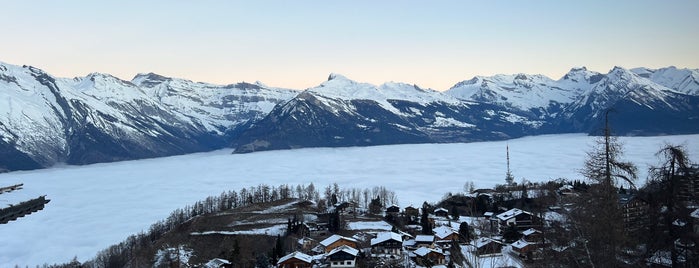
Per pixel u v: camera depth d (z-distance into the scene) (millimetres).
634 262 52688
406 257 133500
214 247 163000
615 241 48281
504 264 65000
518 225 145250
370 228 180375
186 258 155250
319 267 129625
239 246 148125
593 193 52750
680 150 52625
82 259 183500
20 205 33031
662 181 53219
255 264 137750
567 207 67688
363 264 129500
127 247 174750
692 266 50656
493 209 188375
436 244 140625
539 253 83312
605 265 46844
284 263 126438
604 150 54156
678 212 52094
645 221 56625
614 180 53969
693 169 52625
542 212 123438
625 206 57594
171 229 193125
